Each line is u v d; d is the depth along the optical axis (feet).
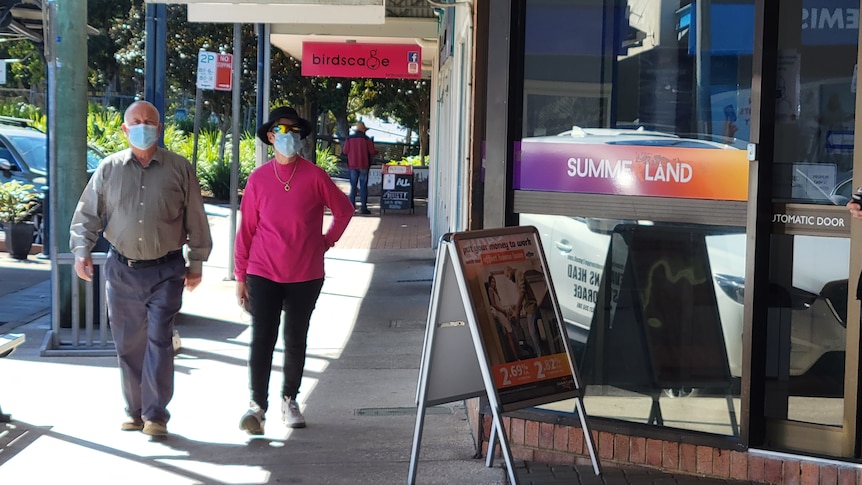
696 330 17.60
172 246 19.51
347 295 38.34
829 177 16.75
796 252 16.96
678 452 17.42
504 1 17.94
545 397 16.19
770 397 17.28
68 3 28.99
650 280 17.81
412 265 47.21
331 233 20.38
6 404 22.22
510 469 15.51
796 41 16.74
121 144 82.69
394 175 77.56
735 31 16.89
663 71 17.31
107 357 27.02
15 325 31.65
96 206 19.38
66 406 22.12
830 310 16.87
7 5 34.94
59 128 29.19
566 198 17.97
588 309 18.16
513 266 16.28
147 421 19.83
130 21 107.96
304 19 27.86
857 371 16.48
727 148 16.96
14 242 46.73
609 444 17.80
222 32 96.99
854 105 16.58
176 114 108.17
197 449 19.19
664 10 17.29
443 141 49.06
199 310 34.68
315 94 106.83
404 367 26.45
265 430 20.51
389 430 20.49
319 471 17.89
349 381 24.88
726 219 16.99
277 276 19.76
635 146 17.51
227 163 85.92
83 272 19.33
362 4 25.08
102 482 17.26
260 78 50.98
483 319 15.74
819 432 16.93
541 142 18.10
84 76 29.53
